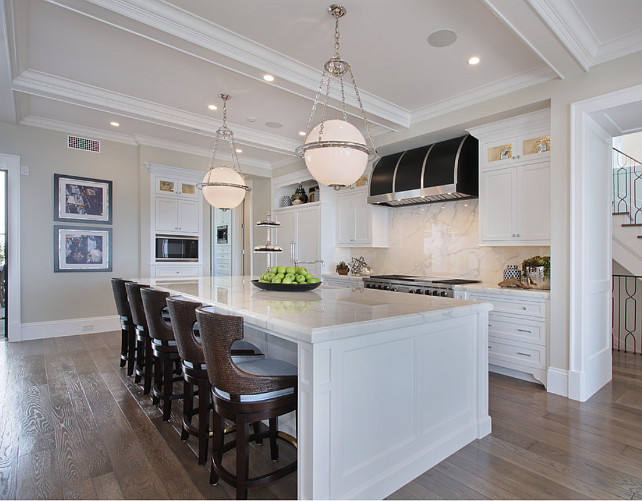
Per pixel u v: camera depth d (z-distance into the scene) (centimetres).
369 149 237
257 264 719
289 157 621
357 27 263
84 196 511
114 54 306
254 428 227
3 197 460
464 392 224
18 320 466
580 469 198
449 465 201
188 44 267
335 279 523
